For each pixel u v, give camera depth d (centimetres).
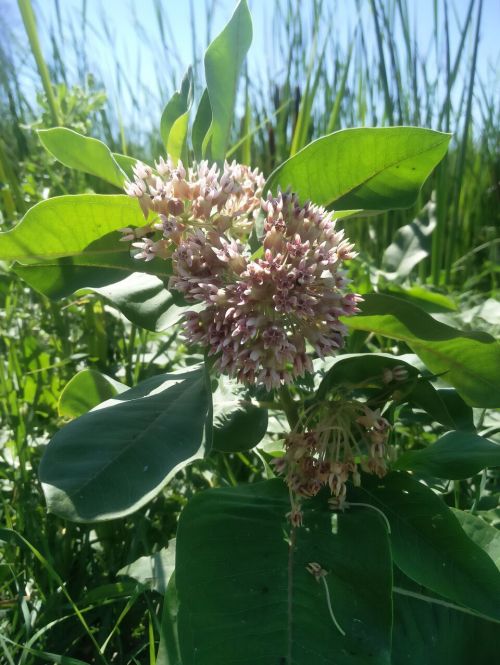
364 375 26
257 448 32
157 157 75
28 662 24
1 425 39
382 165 26
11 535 28
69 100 47
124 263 26
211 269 23
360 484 24
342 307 22
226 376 28
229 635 20
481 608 21
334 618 20
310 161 27
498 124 86
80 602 26
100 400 31
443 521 23
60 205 25
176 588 20
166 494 33
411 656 24
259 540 22
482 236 81
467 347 26
